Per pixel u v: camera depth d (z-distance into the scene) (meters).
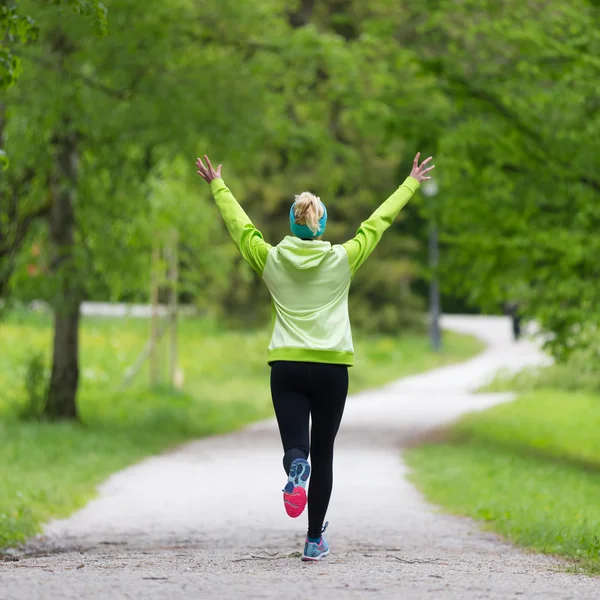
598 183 50.38
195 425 67.88
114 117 53.12
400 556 19.47
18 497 32.44
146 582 14.32
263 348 120.69
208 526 28.55
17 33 22.48
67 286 59.47
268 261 17.05
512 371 108.25
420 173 17.98
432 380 109.88
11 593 13.18
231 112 54.97
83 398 80.94
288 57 58.44
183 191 69.50
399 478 42.12
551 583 14.99
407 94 58.25
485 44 52.28
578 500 35.59
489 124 50.78
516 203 52.78
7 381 84.31
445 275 60.88
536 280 57.22
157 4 53.50
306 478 15.91
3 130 53.59
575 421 74.00
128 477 42.53
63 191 59.03
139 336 120.19
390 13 90.88
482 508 31.50
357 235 17.34
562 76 48.69
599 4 48.44
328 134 65.12
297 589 13.70
